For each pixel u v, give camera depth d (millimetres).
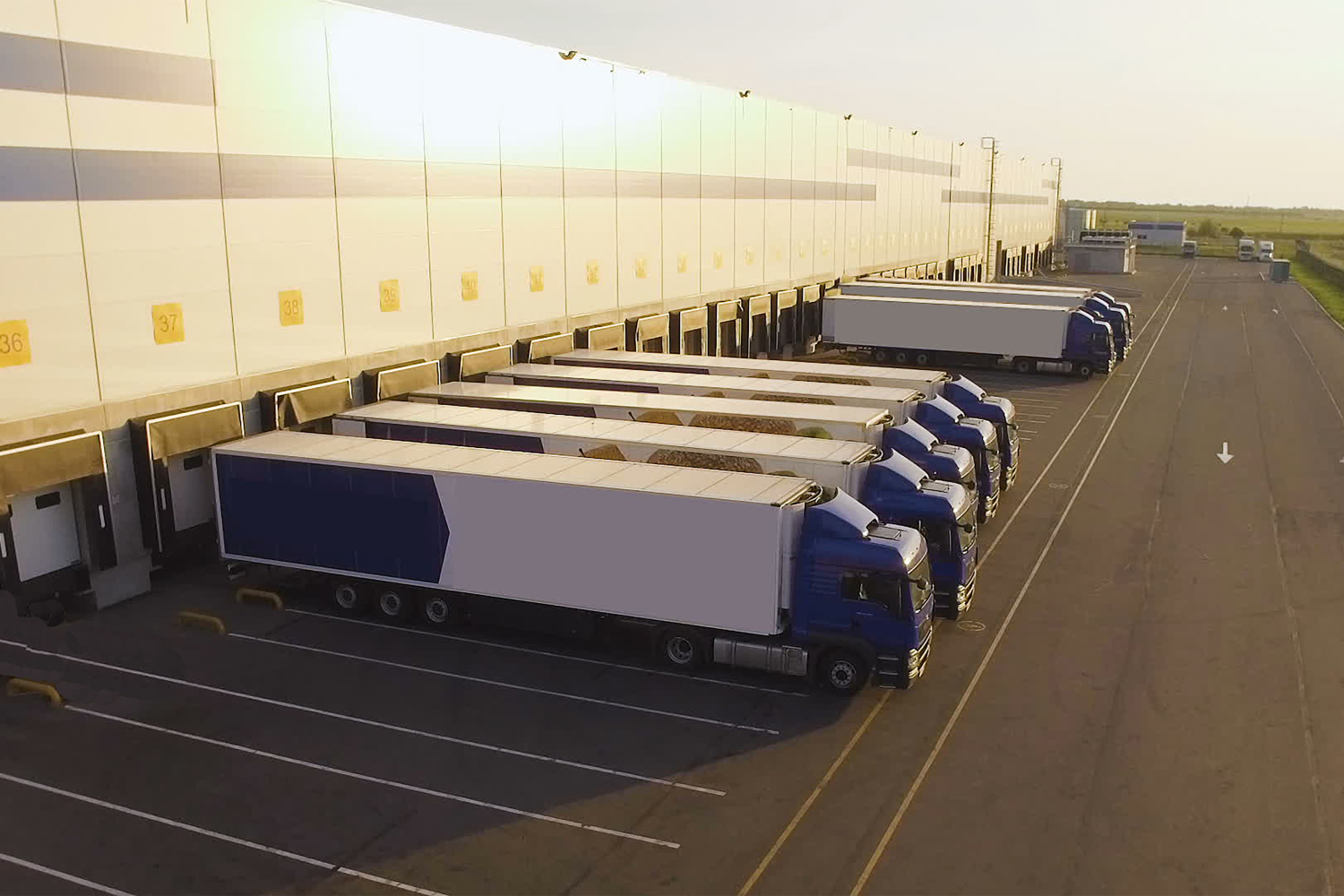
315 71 26609
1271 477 33875
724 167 49125
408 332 30609
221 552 23234
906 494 21547
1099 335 52500
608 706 18203
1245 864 13648
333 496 21703
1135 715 17844
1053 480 33469
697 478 19969
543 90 35531
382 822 14641
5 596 23562
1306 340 68188
